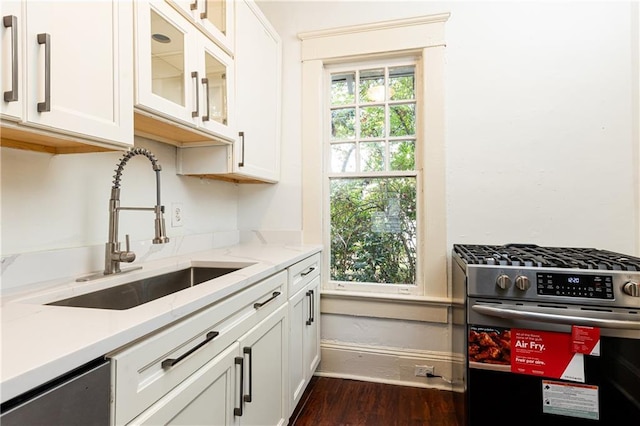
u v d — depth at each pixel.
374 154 2.18
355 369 2.12
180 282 1.44
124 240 1.39
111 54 0.96
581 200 1.84
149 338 0.69
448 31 2.00
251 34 1.78
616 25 1.81
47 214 1.09
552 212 1.87
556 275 1.26
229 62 1.57
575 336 1.22
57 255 1.09
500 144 1.93
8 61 0.70
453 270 1.84
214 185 2.05
